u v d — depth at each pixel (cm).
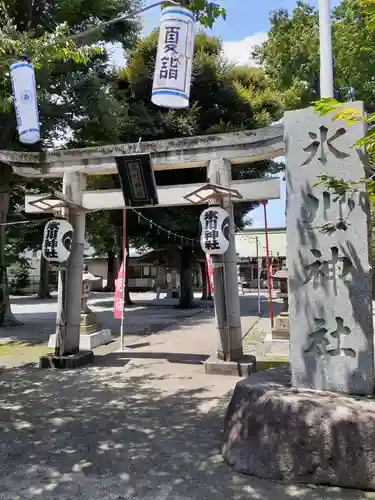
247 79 1669
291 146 435
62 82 1098
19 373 757
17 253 2495
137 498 331
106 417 523
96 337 1012
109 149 801
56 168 830
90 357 840
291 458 350
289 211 431
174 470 377
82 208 820
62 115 1148
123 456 409
